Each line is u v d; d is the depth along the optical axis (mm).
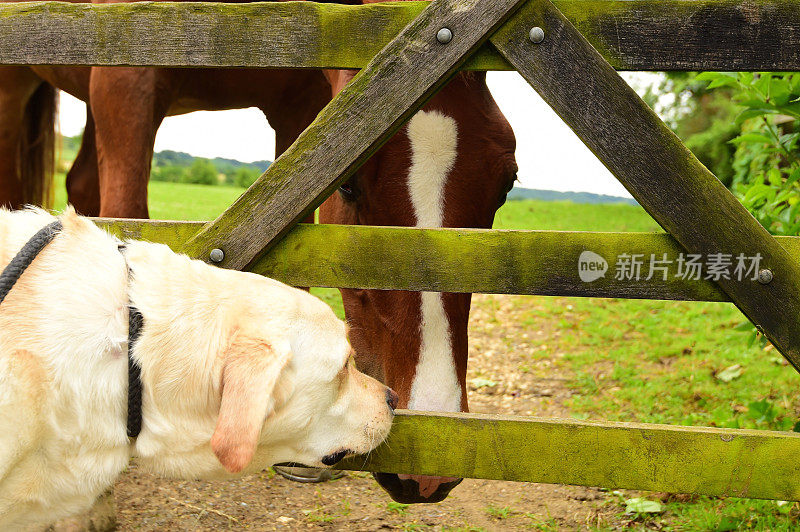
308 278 2486
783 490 2383
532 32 2311
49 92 5105
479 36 2318
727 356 5258
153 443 2102
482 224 3004
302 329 2154
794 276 2312
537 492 3748
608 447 2428
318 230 2461
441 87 2410
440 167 2895
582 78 2309
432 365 2846
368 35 2379
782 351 2359
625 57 2318
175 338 2068
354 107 2379
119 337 2064
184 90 4016
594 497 3645
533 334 6504
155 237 2525
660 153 2309
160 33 2432
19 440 1994
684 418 4352
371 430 2324
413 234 2422
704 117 13648
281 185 2426
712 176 2307
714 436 2387
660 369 5301
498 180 2973
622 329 6352
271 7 2393
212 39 2418
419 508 3580
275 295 2174
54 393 2018
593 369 5484
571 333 6418
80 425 2055
